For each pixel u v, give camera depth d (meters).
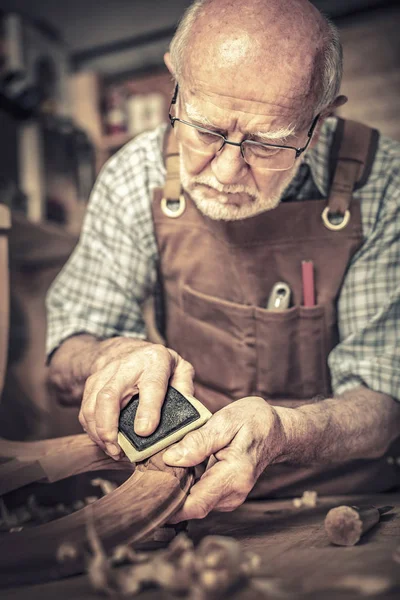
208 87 0.95
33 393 2.16
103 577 0.55
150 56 3.83
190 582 0.53
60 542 0.63
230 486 0.77
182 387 0.96
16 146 3.13
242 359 1.29
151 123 3.49
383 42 3.42
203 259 1.30
